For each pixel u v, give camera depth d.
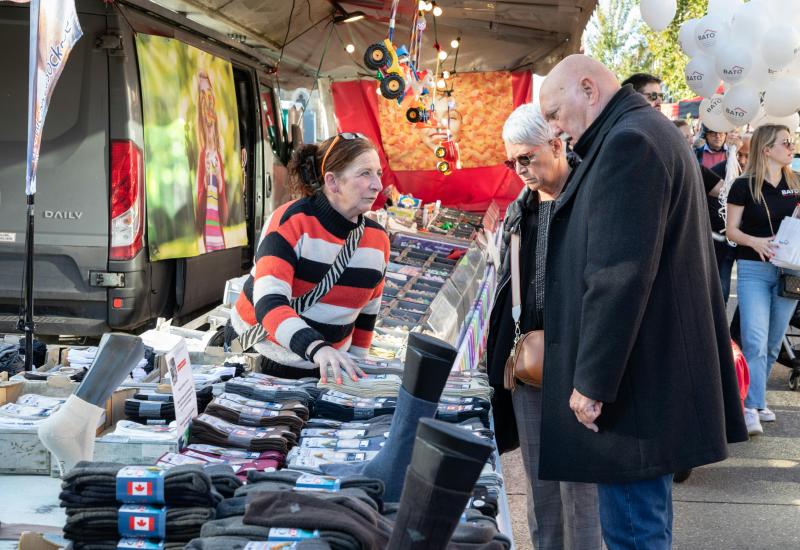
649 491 2.62
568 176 3.19
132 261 6.22
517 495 4.97
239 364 3.37
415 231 8.82
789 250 5.81
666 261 2.55
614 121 2.62
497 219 12.19
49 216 6.20
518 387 3.35
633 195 2.44
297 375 3.30
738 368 5.24
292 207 3.12
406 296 6.14
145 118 6.40
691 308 2.58
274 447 2.38
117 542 1.71
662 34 27.61
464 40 12.55
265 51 11.95
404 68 8.01
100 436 2.56
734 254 6.50
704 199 2.78
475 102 13.68
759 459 5.65
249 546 1.50
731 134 7.54
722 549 4.29
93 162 6.16
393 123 14.02
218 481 1.86
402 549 1.13
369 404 2.77
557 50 12.92
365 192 3.07
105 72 6.12
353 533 1.53
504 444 3.53
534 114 3.11
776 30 5.92
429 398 1.77
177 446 2.35
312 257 3.10
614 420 2.57
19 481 2.41
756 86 6.30
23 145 6.19
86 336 6.48
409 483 1.14
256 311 2.95
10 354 3.45
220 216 7.96
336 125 14.08
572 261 2.68
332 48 12.84
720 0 6.42
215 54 8.19
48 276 6.24
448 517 1.12
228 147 8.27
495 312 3.47
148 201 6.42
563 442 2.68
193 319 7.85
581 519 3.11
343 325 3.25
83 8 6.09
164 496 1.72
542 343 3.18
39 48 3.46
